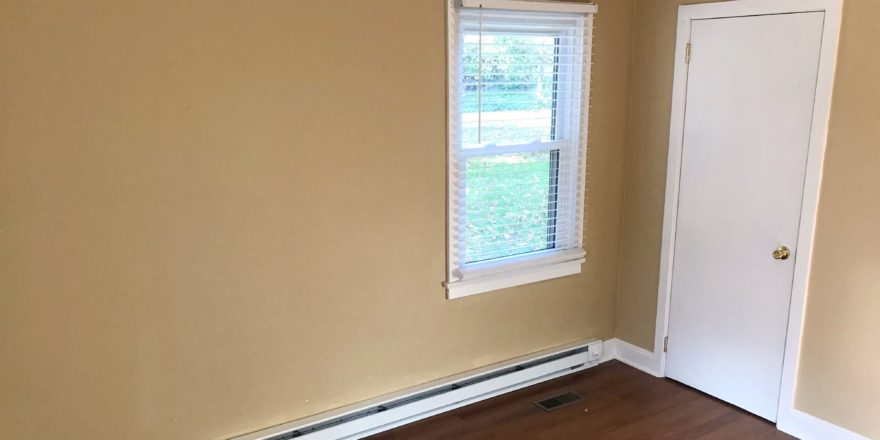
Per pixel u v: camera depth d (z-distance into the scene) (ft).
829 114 9.22
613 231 12.72
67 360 7.90
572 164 11.83
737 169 10.51
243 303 8.90
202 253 8.50
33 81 7.21
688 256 11.51
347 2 8.95
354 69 9.16
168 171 8.11
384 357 10.27
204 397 8.85
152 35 7.75
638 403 11.29
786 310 10.09
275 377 9.34
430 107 9.95
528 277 11.61
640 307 12.59
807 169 9.55
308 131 8.96
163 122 7.98
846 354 9.43
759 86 10.04
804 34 9.38
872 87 8.75
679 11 11.09
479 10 10.05
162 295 8.34
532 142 11.34
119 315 8.11
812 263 9.67
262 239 8.89
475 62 10.32
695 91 11.02
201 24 8.02
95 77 7.51
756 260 10.42
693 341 11.66
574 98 11.56
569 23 11.23
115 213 7.88
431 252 10.43
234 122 8.43
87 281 7.86
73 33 7.31
